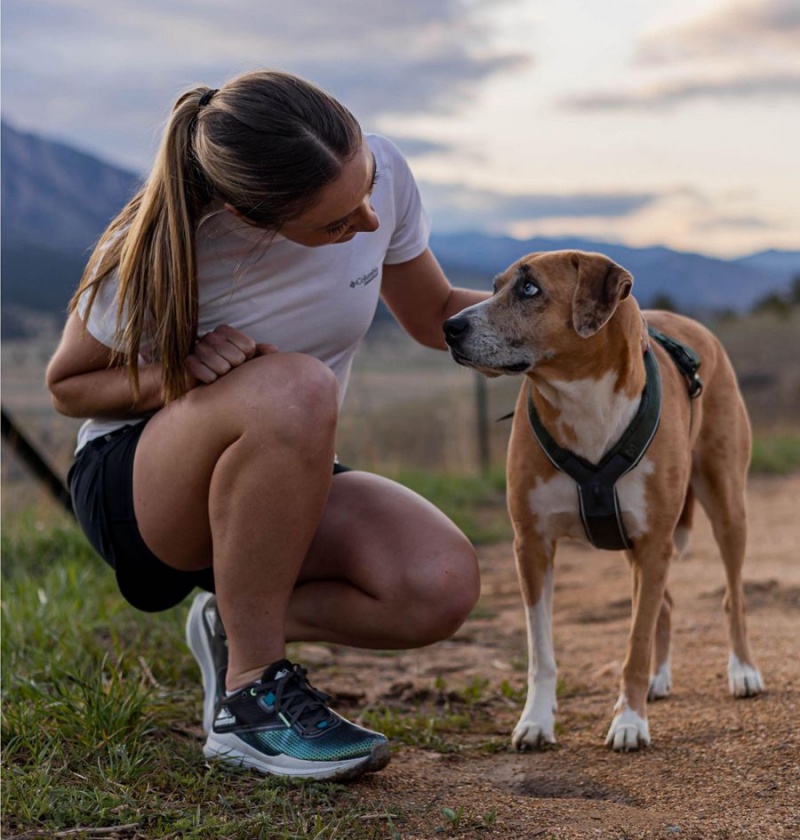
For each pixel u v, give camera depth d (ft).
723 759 8.80
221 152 7.47
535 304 9.93
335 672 12.35
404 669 12.65
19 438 15.20
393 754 9.27
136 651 12.10
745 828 7.33
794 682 10.79
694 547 20.57
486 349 9.99
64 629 12.07
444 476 28.68
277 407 7.87
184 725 9.66
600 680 11.91
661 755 9.12
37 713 8.93
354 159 7.66
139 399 8.61
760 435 40.60
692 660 12.40
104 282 8.36
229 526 8.05
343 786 8.04
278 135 7.41
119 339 8.32
